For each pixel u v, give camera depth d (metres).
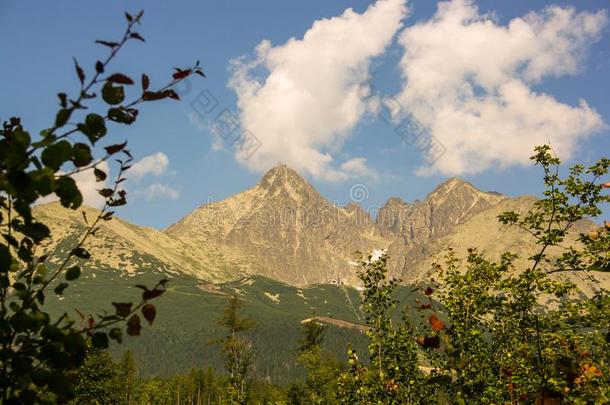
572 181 12.20
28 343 3.01
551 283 11.13
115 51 2.85
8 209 2.91
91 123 2.99
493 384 10.52
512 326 12.13
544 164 12.51
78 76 2.81
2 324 2.91
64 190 3.00
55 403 3.04
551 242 11.85
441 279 13.94
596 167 12.17
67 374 3.32
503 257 13.06
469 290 13.05
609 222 5.88
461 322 12.98
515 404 5.04
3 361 2.91
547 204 12.30
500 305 12.50
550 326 10.88
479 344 12.56
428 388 15.46
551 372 5.82
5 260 2.89
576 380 4.70
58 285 3.14
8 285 3.03
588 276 11.64
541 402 4.53
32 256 3.12
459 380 6.05
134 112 3.10
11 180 2.68
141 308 3.07
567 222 12.19
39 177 2.81
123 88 2.99
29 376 2.91
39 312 3.07
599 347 9.52
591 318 10.78
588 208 11.94
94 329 3.05
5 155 2.72
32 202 2.87
